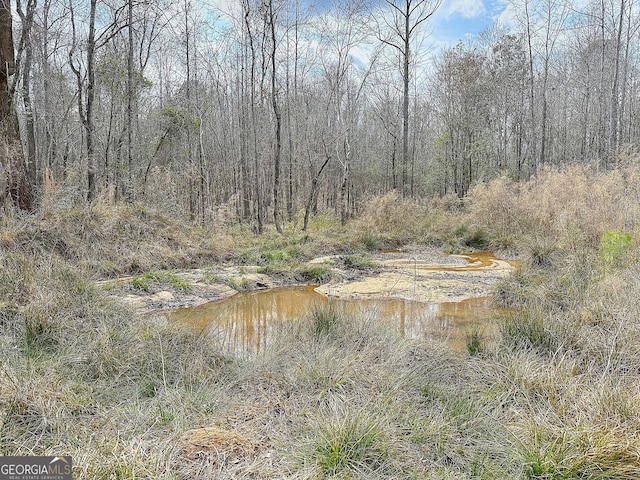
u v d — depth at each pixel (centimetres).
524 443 237
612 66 1953
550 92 2567
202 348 375
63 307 424
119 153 1338
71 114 1511
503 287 648
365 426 240
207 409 282
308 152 1717
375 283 766
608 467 211
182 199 1400
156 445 230
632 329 360
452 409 277
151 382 317
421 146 2664
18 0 941
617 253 591
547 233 1008
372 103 2244
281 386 318
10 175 766
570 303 489
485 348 392
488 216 1262
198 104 1540
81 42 1155
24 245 664
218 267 850
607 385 274
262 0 1207
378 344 394
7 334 361
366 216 1391
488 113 2284
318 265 844
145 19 1245
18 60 889
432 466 227
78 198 875
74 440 231
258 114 1609
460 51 2102
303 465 222
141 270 763
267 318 564
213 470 214
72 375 311
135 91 1280
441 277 808
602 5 1598
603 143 2009
